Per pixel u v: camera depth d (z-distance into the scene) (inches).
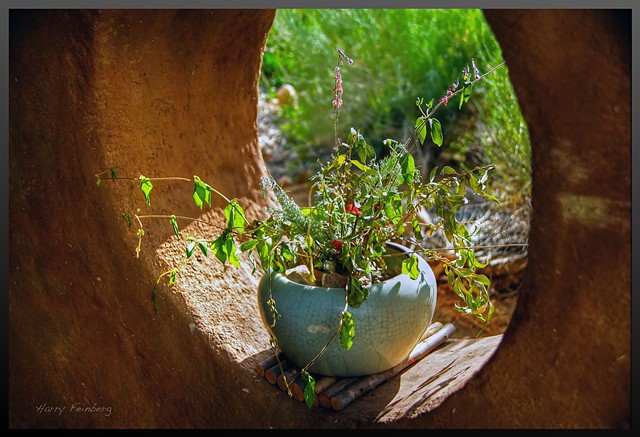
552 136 44.6
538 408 48.1
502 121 108.4
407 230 88.7
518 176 101.2
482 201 107.3
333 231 54.2
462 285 53.8
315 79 138.0
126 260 57.2
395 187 52.7
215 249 50.3
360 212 53.4
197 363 57.9
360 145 51.5
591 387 46.1
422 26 132.6
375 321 51.3
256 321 62.7
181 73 63.2
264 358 59.6
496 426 49.5
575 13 41.9
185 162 65.4
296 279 56.6
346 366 54.1
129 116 58.5
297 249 57.1
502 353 49.6
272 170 128.3
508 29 44.2
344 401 54.7
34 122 57.4
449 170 52.1
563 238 45.4
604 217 43.8
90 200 57.1
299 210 54.0
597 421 46.2
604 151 43.1
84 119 56.1
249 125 74.7
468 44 125.1
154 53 59.4
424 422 51.8
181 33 60.5
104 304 58.1
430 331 65.7
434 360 62.1
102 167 56.5
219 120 69.9
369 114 135.6
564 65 43.0
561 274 45.9
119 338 58.2
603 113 42.6
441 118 127.2
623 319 44.4
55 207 58.1
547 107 44.3
